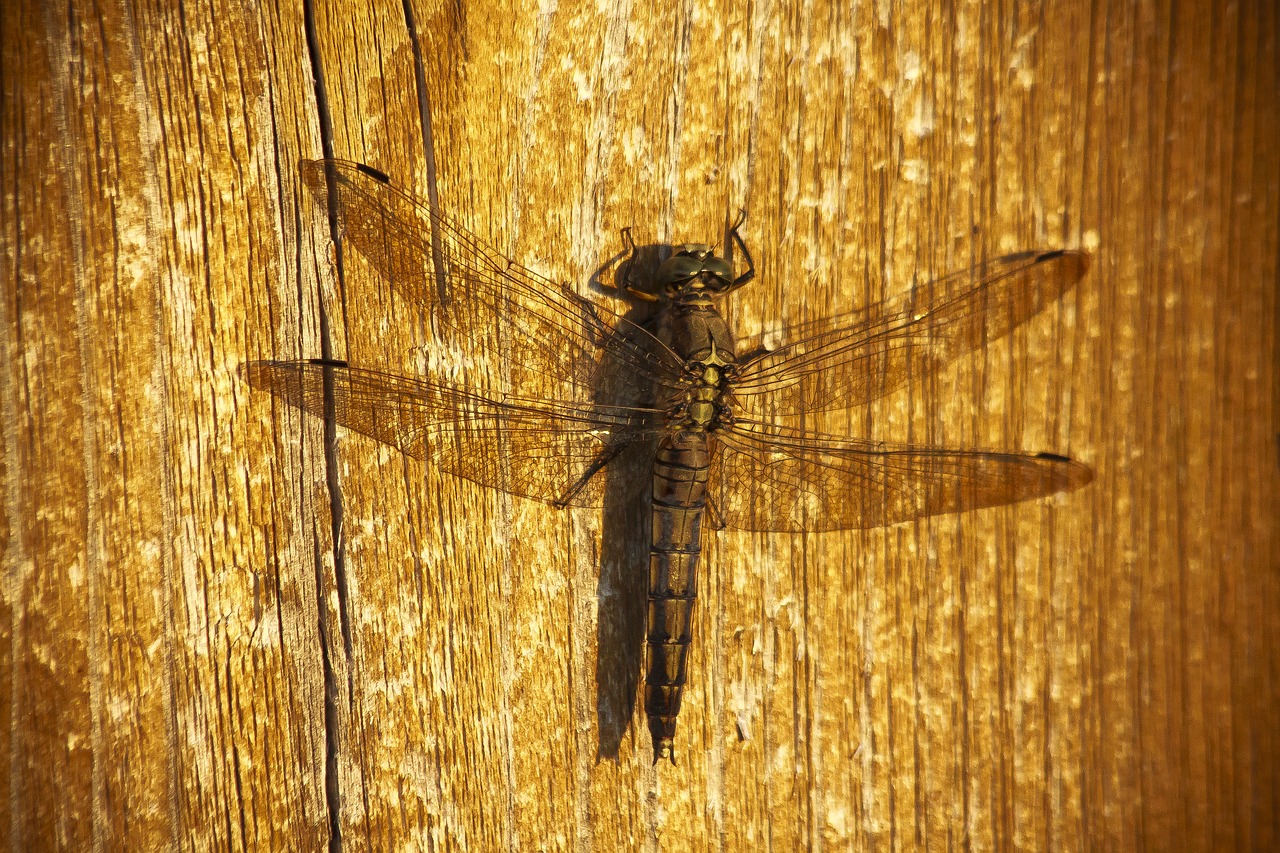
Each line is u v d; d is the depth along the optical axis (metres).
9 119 0.45
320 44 0.45
